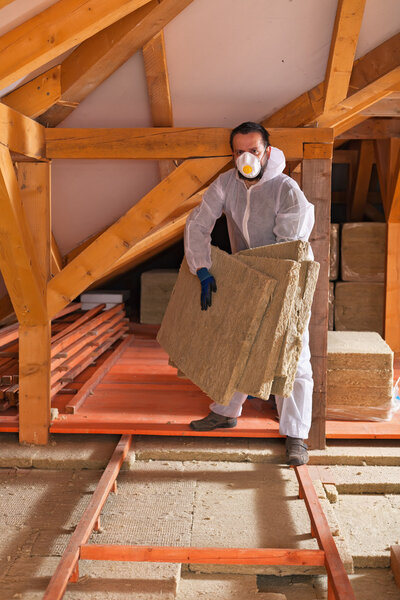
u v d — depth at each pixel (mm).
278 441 2967
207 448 2881
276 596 1939
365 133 4898
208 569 2070
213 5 2350
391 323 5086
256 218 2562
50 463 2766
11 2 1808
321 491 2486
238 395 2869
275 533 2201
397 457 2805
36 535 2189
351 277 5262
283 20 2418
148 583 1928
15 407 3293
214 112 2879
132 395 3479
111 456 2771
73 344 3859
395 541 2219
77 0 1987
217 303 2492
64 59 2529
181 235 5984
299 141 2715
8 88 2516
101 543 2113
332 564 1854
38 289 2760
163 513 2346
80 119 2887
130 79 2660
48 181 2822
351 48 2426
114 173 3182
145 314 6102
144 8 2250
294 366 2299
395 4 2395
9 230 2518
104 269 2840
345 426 3031
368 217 6527
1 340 3516
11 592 1868
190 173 2727
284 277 2199
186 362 2572
